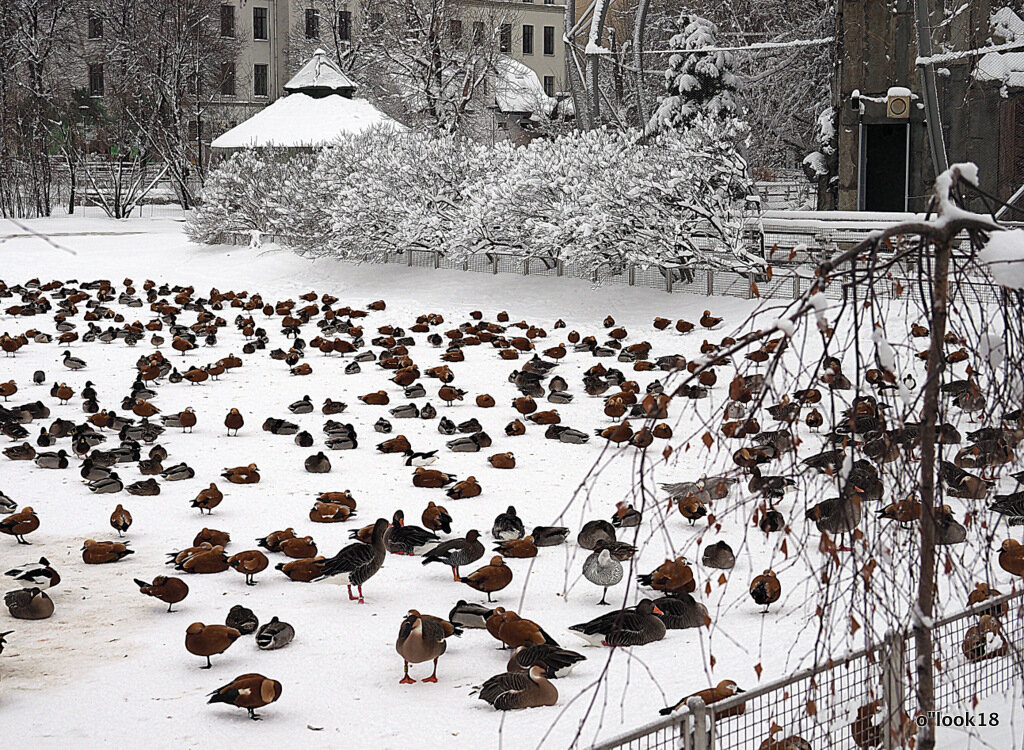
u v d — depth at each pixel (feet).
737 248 94.38
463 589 37.50
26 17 245.65
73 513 46.37
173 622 34.53
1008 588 31.45
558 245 104.99
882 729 20.54
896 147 108.88
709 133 97.91
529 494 48.70
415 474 50.47
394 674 30.37
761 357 20.45
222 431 61.46
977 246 18.04
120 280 134.82
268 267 137.18
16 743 26.32
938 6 102.01
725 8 179.63
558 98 236.84
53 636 33.40
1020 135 97.66
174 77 236.63
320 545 41.60
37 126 235.81
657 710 26.94
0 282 117.39
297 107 200.75
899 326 72.54
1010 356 17.83
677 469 52.80
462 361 80.43
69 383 74.13
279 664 31.22
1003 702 25.16
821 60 155.84
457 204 123.13
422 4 205.67
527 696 27.61
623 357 79.15
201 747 26.00
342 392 71.10
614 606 35.35
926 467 17.71
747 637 32.14
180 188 241.35
